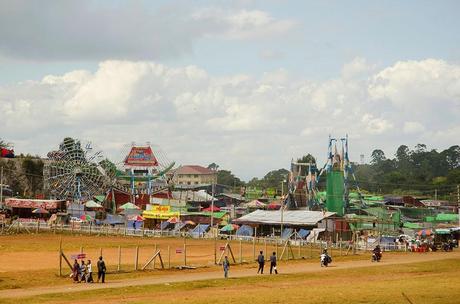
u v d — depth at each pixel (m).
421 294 64.44
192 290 69.50
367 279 83.94
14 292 66.88
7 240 141.62
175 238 164.50
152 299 60.47
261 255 91.19
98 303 57.28
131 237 162.62
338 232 169.38
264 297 61.47
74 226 174.12
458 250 160.38
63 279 77.50
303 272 92.44
